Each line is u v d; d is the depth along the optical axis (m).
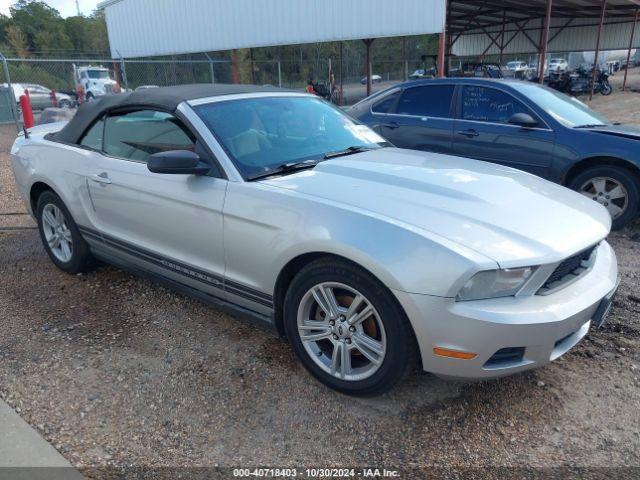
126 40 25.38
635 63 53.19
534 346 2.46
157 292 4.18
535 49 33.72
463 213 2.70
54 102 22.81
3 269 4.73
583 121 6.09
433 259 2.42
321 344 3.01
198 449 2.51
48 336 3.53
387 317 2.56
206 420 2.71
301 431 2.63
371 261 2.51
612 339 3.43
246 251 3.04
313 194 2.88
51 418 2.71
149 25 23.81
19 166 4.70
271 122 3.67
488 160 6.38
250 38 20.03
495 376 2.50
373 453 2.49
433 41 53.94
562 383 2.98
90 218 4.08
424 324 2.44
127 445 2.54
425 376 3.06
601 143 5.59
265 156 3.37
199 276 3.39
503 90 6.30
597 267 2.92
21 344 3.43
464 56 37.59
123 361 3.23
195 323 3.69
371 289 2.58
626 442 2.54
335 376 2.86
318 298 2.84
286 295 2.97
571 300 2.58
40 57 59.00
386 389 2.71
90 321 3.73
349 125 4.17
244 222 3.01
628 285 4.27
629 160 5.43
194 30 21.95
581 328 2.83
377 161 3.47
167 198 3.40
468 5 24.55
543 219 2.77
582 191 5.87
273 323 3.10
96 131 4.11
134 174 3.63
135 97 3.83
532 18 31.05
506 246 2.48
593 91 24.56
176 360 3.24
